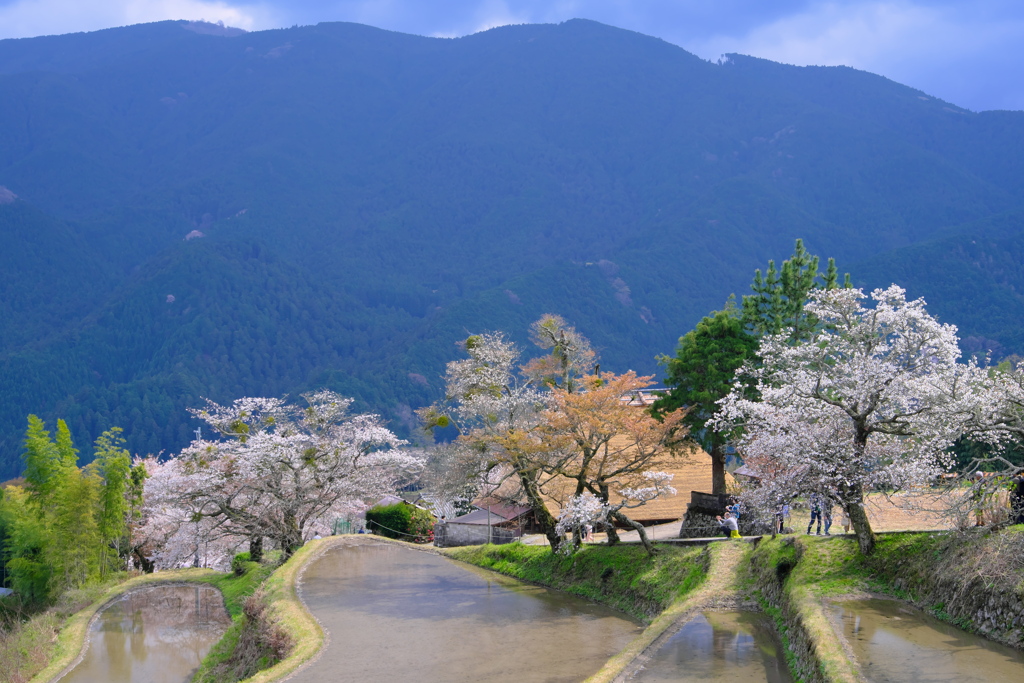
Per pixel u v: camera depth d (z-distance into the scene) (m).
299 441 41.81
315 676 18.77
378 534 54.38
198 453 40.88
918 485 20.88
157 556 52.53
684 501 42.12
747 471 27.69
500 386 35.12
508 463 32.84
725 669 16.22
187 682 26.58
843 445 21.02
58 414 174.62
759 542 25.34
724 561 24.81
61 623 34.97
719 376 36.41
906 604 18.55
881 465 21.31
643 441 30.91
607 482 32.41
